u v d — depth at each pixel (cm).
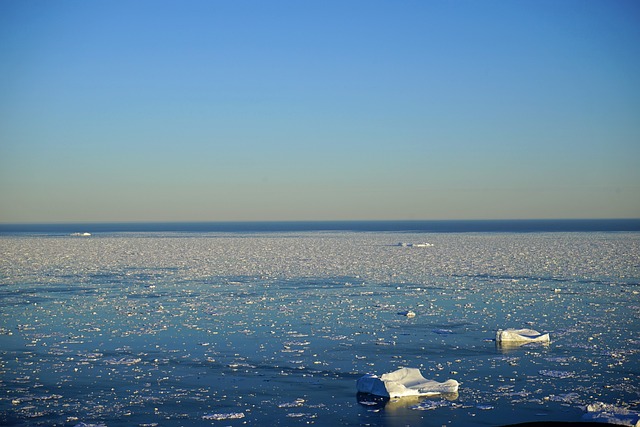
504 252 8269
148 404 2211
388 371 2584
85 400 2250
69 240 12575
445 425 2019
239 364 2692
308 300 4281
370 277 5525
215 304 4125
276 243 11131
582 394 2288
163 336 3203
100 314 3775
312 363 2706
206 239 13062
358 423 2042
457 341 3073
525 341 3053
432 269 6141
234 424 2039
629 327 3347
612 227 19738
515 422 2038
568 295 4403
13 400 2244
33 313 3803
